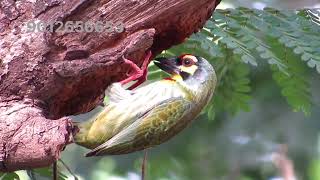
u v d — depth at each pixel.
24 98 10.49
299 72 13.96
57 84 10.56
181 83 11.67
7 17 10.58
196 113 11.80
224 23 12.96
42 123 10.12
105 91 11.13
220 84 14.59
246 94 14.71
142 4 10.68
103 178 19.52
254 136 19.17
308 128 18.83
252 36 12.77
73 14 10.55
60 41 10.56
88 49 10.62
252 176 19.70
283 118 18.80
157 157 19.06
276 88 17.95
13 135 10.08
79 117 12.44
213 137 19.19
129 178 19.44
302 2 15.06
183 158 19.25
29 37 10.52
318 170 19.36
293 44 12.88
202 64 11.95
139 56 11.03
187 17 11.05
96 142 11.06
